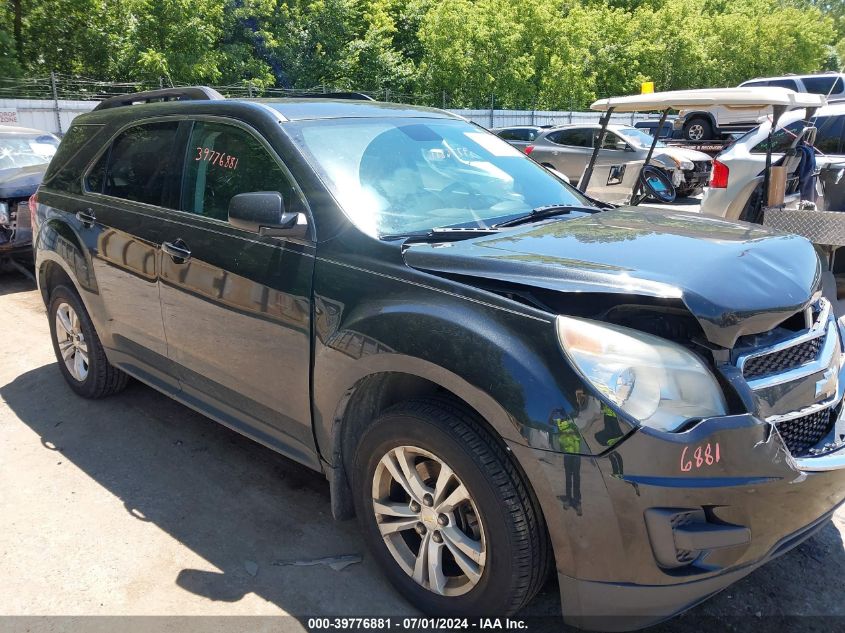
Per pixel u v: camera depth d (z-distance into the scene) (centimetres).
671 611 216
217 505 338
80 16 2189
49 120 1669
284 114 321
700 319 213
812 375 237
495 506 221
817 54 4753
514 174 357
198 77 2273
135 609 268
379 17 2900
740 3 5072
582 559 213
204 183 337
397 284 253
